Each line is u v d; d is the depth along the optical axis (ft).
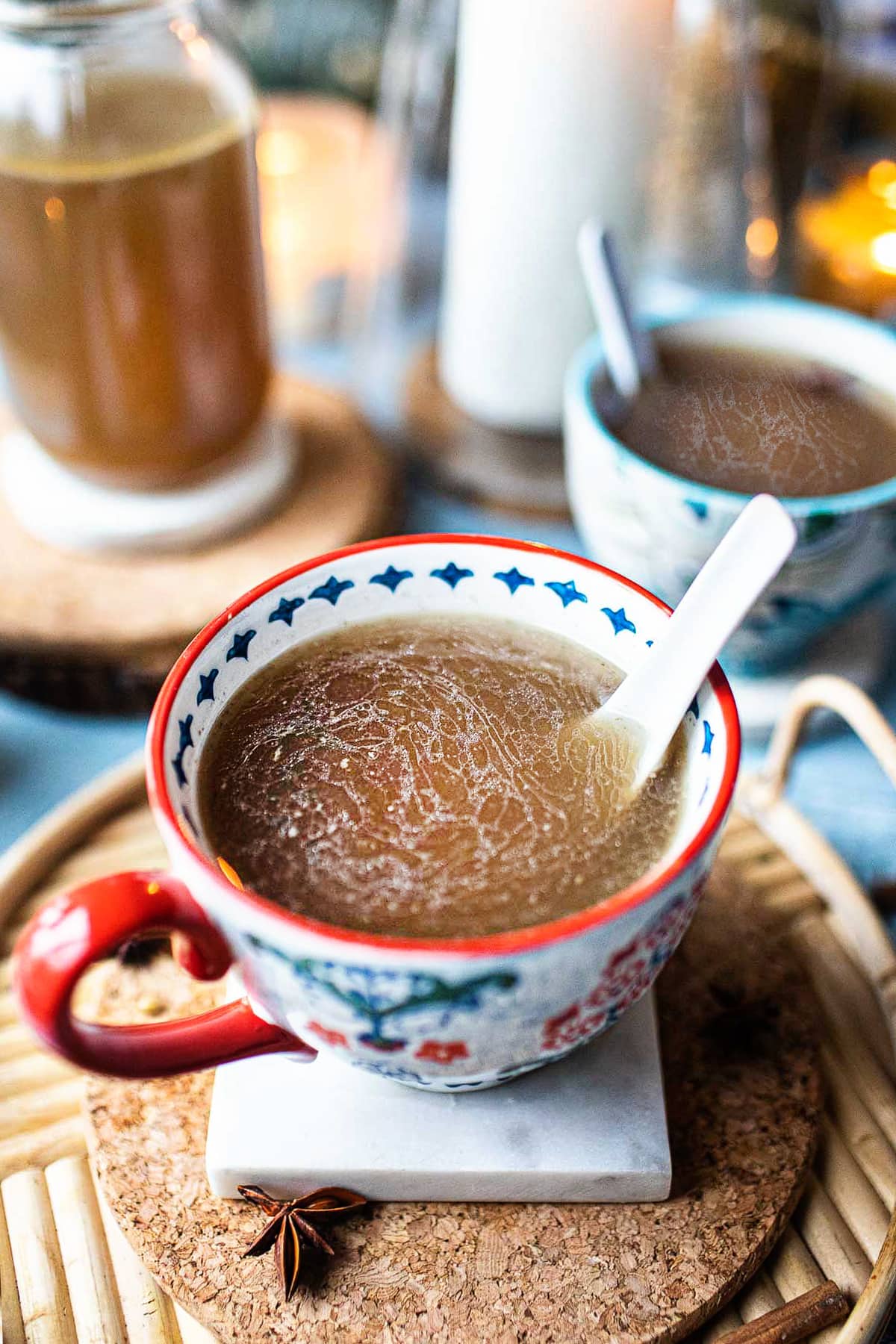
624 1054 1.10
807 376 1.61
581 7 1.59
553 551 1.10
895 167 2.22
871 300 2.12
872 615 1.72
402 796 1.00
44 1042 0.88
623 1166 1.02
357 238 2.29
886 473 1.47
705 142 2.15
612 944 0.89
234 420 1.68
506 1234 1.03
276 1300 0.99
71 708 1.69
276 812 0.99
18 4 1.42
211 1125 1.04
